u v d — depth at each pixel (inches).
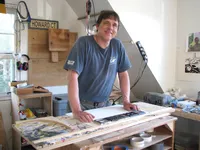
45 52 117.7
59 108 106.6
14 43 112.2
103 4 94.9
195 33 110.0
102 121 50.3
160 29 110.4
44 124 49.6
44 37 116.8
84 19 120.6
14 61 113.0
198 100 100.4
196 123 107.0
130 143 60.6
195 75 111.3
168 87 118.7
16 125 48.9
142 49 101.5
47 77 119.2
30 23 113.0
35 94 100.3
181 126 108.0
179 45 118.0
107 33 60.5
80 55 59.7
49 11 117.6
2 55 110.7
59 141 42.0
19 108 98.9
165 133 67.2
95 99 67.9
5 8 103.5
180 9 116.2
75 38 124.2
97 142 45.9
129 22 97.0
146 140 61.6
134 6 98.3
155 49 109.6
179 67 118.6
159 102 101.7
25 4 110.5
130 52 108.6
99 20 61.8
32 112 109.6
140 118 57.2
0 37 109.5
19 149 100.8
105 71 65.3
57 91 122.2
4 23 109.7
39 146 39.5
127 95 68.0
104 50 63.6
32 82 115.5
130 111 60.1
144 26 103.0
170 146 66.7
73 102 55.5
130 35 98.5
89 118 50.6
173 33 117.4
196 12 109.0
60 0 119.8
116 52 66.9
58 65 121.6
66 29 119.5
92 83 65.2
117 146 58.1
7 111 112.0
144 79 119.6
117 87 125.9
